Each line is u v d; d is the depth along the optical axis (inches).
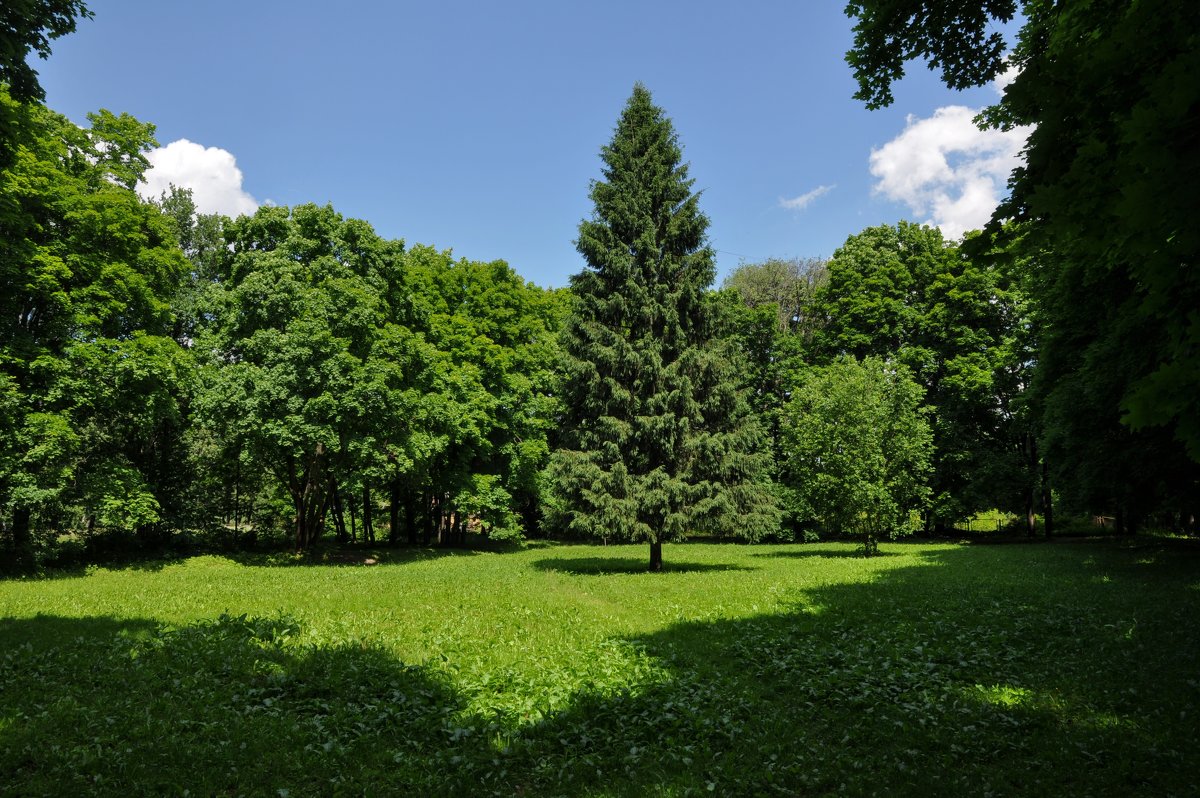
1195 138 117.6
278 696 306.8
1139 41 154.4
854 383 1120.2
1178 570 698.2
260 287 965.8
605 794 215.8
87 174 919.7
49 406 813.9
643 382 875.4
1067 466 885.8
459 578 776.9
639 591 651.5
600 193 929.5
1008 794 211.3
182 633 414.0
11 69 319.9
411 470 1136.2
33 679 309.1
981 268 212.4
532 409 1449.3
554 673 345.7
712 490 855.1
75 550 952.9
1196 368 121.0
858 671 347.6
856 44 314.0
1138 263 157.9
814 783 220.8
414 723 274.2
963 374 1427.2
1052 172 191.9
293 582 727.7
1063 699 294.2
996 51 296.8
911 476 1151.6
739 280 1855.3
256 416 920.9
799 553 1219.9
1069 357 841.5
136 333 888.9
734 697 310.0
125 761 224.7
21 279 746.2
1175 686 301.9
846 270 1587.1
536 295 1686.8
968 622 467.5
